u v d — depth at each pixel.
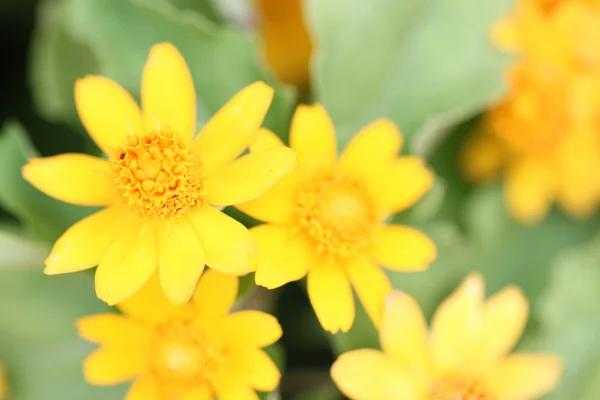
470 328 0.17
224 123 0.15
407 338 0.16
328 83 0.19
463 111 0.18
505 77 0.19
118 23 0.18
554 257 0.21
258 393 0.16
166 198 0.15
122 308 0.16
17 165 0.17
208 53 0.17
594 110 0.20
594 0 0.20
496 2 0.19
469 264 0.19
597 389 0.19
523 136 0.20
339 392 0.18
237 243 0.15
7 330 0.18
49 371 0.18
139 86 0.18
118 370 0.16
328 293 0.16
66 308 0.18
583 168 0.20
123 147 0.15
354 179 0.16
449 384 0.17
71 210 0.17
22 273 0.18
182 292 0.15
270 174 0.15
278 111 0.17
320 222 0.16
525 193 0.21
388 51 0.19
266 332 0.15
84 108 0.15
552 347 0.19
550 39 0.20
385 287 0.16
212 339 0.16
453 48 0.19
